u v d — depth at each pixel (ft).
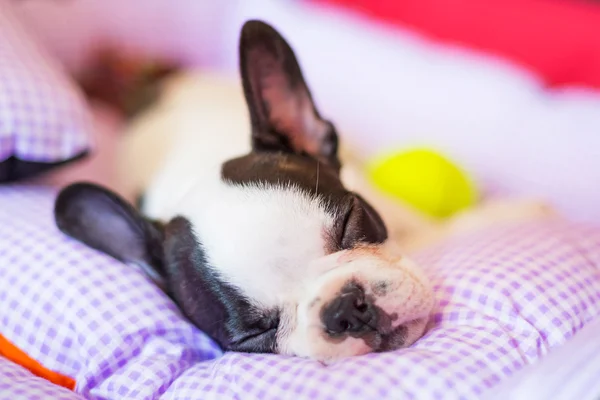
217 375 0.88
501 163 1.46
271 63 1.07
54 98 1.16
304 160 1.06
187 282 0.97
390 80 1.59
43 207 1.10
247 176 0.99
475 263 0.98
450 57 1.59
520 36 1.59
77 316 0.94
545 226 1.07
